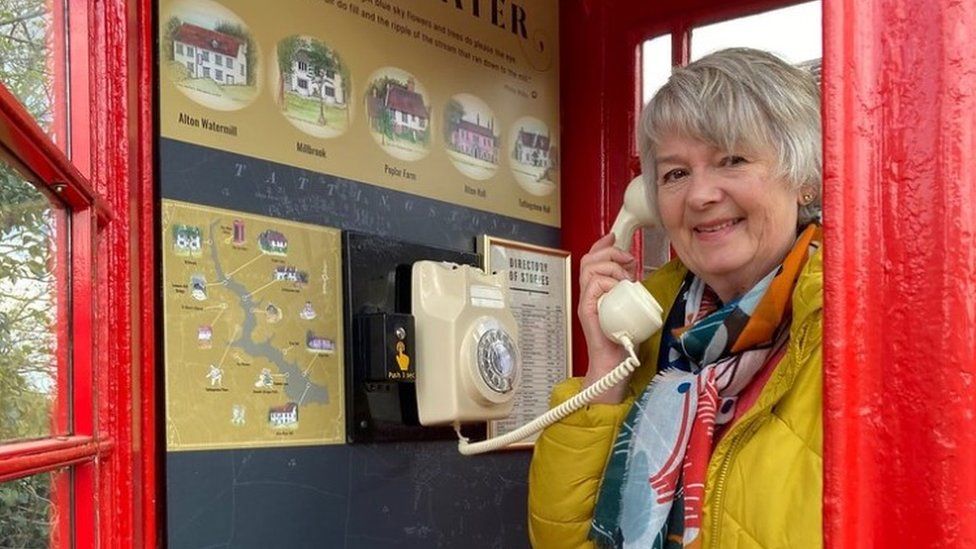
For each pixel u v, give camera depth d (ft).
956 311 2.14
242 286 4.51
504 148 6.33
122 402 3.37
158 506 4.04
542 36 6.70
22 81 2.71
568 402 4.78
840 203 2.16
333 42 5.08
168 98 4.22
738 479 3.93
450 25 5.89
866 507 2.18
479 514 5.98
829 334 2.16
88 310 3.02
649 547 4.13
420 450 5.55
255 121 4.63
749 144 4.20
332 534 4.96
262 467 4.60
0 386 2.45
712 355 4.37
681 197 4.47
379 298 5.20
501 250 6.18
